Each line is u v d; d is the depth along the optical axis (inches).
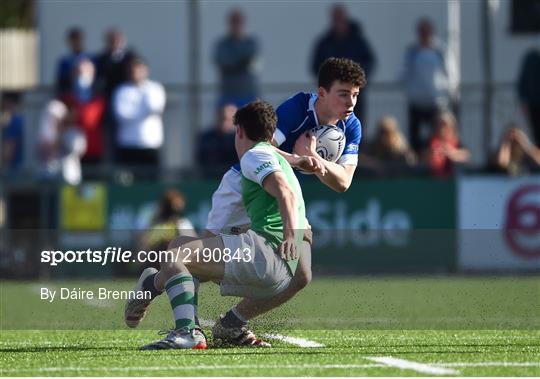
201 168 2231.8
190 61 2431.1
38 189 2192.4
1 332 1104.8
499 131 2288.4
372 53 2282.2
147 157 2263.8
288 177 929.5
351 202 2169.0
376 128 2268.7
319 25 2427.4
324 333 1087.6
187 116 2309.3
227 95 2308.1
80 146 2253.9
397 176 2194.9
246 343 970.7
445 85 2278.5
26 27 3946.9
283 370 792.3
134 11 2449.6
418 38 2293.3
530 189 2155.5
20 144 2352.4
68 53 2449.6
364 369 798.5
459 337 1051.3
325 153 991.6
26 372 789.9
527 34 2452.0
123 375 770.2
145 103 2253.9
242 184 936.9
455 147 2219.5
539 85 2271.2
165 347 925.2
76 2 2456.9
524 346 960.9
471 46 2458.2
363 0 2407.7
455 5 2394.2
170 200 1878.7
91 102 2265.0
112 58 2273.6
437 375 771.4
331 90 979.9
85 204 2175.2
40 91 2343.8
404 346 964.6
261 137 939.3
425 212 2162.9
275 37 2431.1
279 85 2313.0
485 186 2159.2
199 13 2428.6
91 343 999.0
